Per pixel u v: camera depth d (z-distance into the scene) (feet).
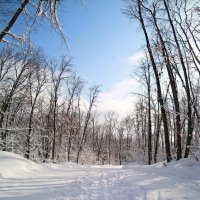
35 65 93.04
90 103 149.69
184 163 43.68
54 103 111.14
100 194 26.53
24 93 95.96
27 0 25.31
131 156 156.76
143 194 25.49
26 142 96.02
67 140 144.15
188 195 24.23
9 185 30.37
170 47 52.13
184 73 49.34
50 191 27.99
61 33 25.59
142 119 148.25
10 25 25.80
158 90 57.57
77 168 72.79
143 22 57.57
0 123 83.82
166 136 56.29
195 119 49.60
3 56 84.48
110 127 224.12
